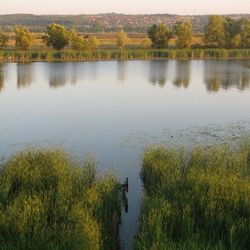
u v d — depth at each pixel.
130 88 58.44
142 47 125.56
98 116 39.94
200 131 32.91
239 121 36.50
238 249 12.59
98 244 13.27
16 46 113.69
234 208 14.43
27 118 39.28
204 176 16.62
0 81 65.69
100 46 132.25
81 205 15.16
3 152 27.91
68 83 63.78
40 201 14.93
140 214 16.45
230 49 116.06
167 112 41.44
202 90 55.72
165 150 22.47
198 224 13.93
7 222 13.81
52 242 12.59
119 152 27.55
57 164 18.83
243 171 18.69
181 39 120.06
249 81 63.94
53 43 115.06
